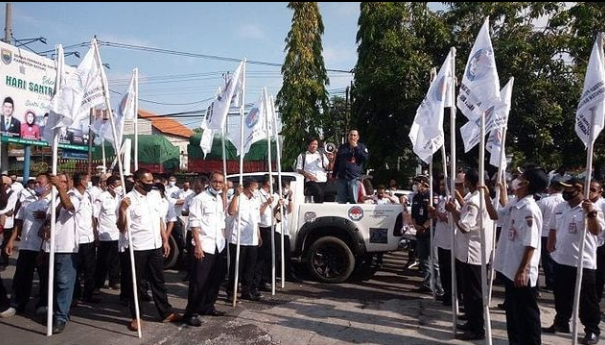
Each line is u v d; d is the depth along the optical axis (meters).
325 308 6.92
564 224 5.76
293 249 8.76
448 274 7.04
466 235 5.67
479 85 5.15
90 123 10.28
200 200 6.26
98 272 7.69
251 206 7.46
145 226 6.15
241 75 7.57
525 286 4.75
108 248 7.68
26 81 13.78
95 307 7.00
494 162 6.73
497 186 5.75
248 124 7.66
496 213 5.29
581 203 5.17
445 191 7.01
